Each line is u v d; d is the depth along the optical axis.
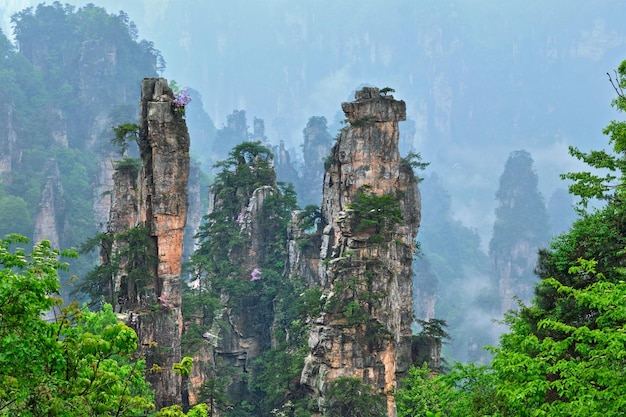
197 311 106.19
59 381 29.41
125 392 33.84
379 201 92.25
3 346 28.30
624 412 28.06
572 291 33.94
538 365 31.70
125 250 88.00
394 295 90.62
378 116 104.25
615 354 29.52
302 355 94.50
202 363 95.19
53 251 34.34
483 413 36.25
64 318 32.34
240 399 110.31
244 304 123.31
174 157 86.94
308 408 84.62
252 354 121.62
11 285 29.53
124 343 32.81
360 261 89.31
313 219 118.38
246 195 133.88
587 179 43.66
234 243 127.56
